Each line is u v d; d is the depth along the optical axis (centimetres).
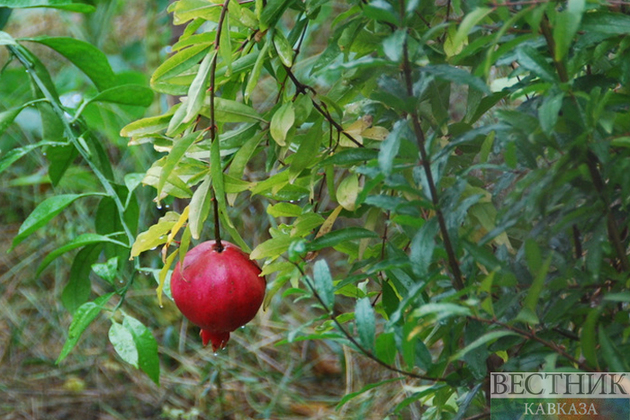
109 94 174
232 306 141
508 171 132
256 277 143
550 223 130
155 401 233
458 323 136
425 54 139
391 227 157
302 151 140
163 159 146
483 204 133
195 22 146
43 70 176
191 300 142
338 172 231
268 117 143
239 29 145
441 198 129
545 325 131
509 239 141
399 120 138
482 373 131
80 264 171
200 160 148
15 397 233
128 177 169
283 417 220
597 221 127
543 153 129
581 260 128
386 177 128
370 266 140
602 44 129
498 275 127
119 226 177
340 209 141
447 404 153
